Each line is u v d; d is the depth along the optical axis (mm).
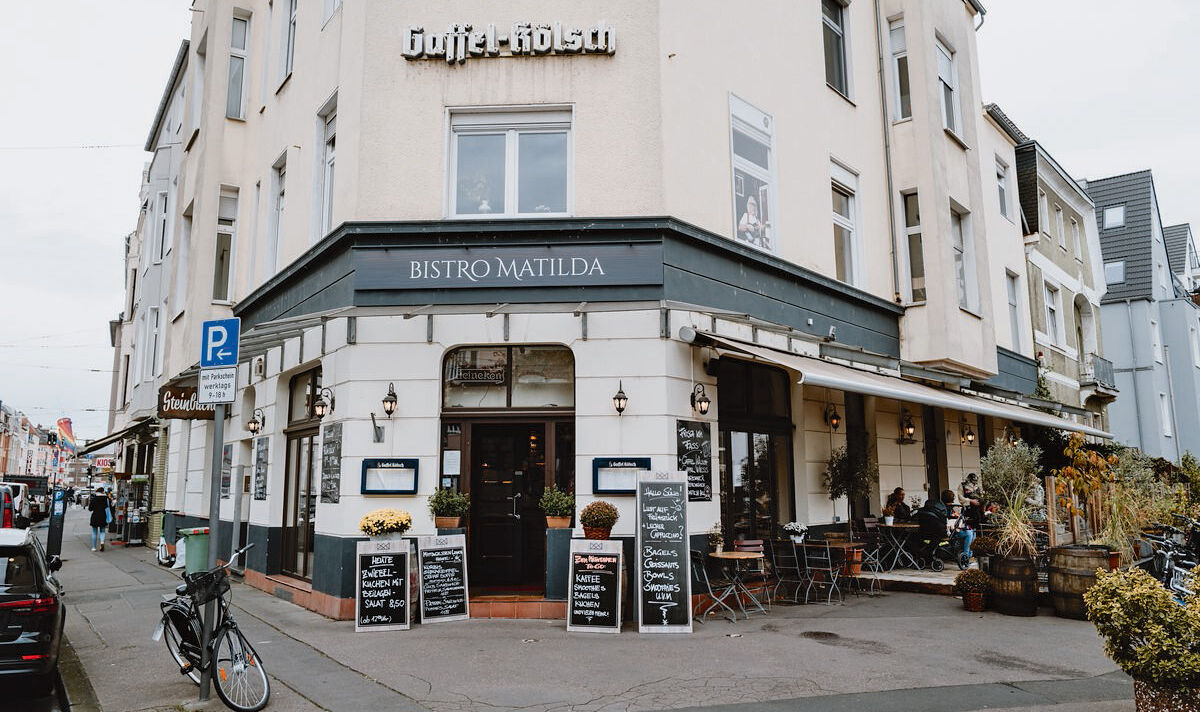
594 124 10141
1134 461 15039
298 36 13227
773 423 11977
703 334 9516
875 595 11477
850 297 13086
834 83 13977
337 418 10055
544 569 10219
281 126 13758
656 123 10047
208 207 15414
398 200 10109
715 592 9930
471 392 10047
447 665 7238
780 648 7902
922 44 14578
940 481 16672
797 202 12273
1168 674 5086
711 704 6055
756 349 9883
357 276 9898
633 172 9992
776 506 11945
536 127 10438
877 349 13773
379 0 10492
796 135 12469
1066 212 25203
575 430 9703
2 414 110438
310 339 11203
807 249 12352
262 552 12375
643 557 8828
